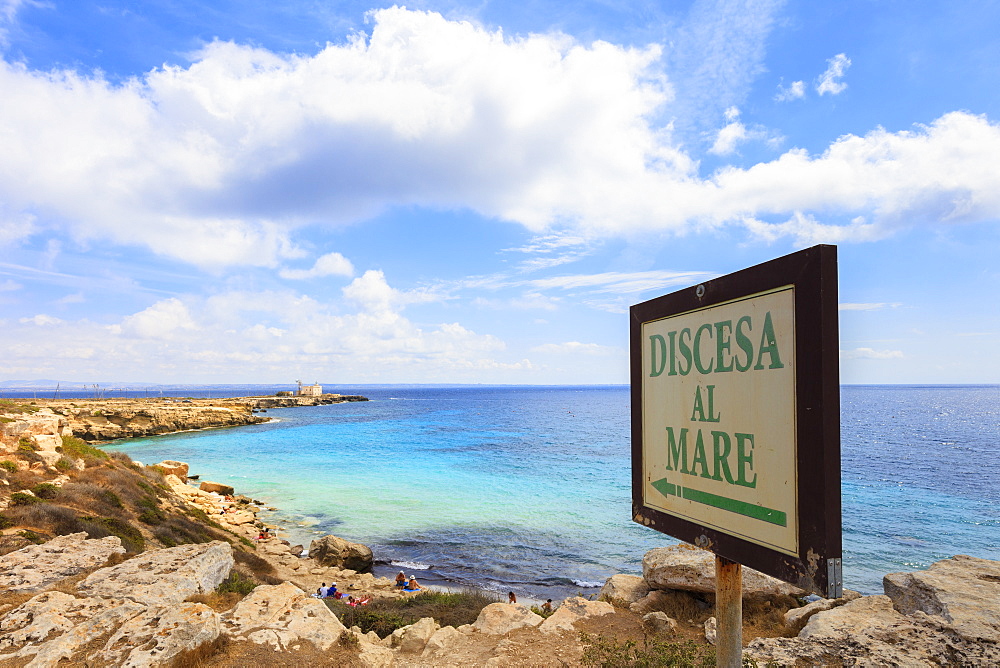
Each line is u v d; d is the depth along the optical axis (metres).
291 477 50.34
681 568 11.58
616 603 12.16
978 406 176.50
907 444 75.88
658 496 4.67
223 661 7.82
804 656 7.30
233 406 146.50
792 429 3.22
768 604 11.10
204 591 11.95
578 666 8.52
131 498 22.88
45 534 15.25
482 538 29.30
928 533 30.81
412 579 21.00
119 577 11.49
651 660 7.82
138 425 91.31
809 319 3.09
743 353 3.66
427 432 99.81
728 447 3.79
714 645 8.39
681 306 4.34
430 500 39.59
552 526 31.80
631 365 5.14
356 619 12.98
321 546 24.86
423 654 9.34
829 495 2.96
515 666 8.56
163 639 7.76
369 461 61.72
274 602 10.07
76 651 7.64
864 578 23.61
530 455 67.00
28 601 9.27
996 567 8.77
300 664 8.09
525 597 20.62
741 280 3.67
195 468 56.28
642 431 4.93
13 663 7.21
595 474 52.00
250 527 30.48
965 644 6.74
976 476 50.09
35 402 93.00
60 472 22.59
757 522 3.49
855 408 168.38
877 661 6.82
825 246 3.02
